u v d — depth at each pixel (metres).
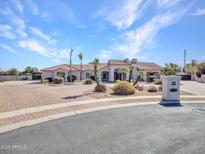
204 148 6.39
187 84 39.22
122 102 15.36
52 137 7.38
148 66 54.19
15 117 10.57
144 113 11.47
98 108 12.95
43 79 49.66
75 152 6.06
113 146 6.53
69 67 54.69
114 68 50.19
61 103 14.79
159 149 6.30
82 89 26.80
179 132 7.97
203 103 15.26
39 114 11.26
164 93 16.88
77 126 8.81
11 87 32.19
